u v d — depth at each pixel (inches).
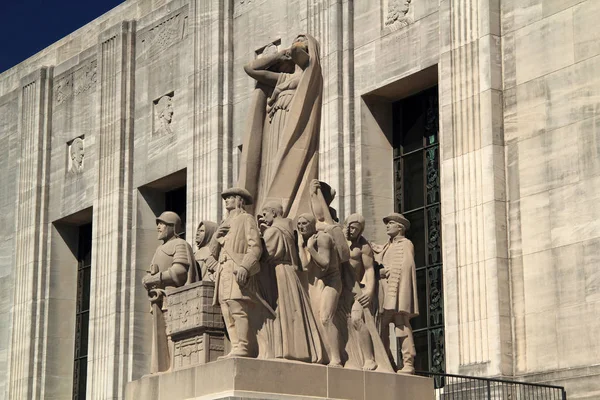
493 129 976.9
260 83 805.2
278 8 1222.9
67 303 1485.0
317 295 748.0
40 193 1504.7
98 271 1375.5
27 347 1460.4
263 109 803.4
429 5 1068.5
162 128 1354.6
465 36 1011.9
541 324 930.1
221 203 1245.1
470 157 989.8
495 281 949.8
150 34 1393.9
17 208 1529.3
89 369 1360.7
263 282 736.3
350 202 1104.2
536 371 926.4
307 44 795.4
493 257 954.7
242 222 738.8
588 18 937.5
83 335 1469.0
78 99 1485.0
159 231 818.2
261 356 722.8
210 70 1280.8
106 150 1403.8
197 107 1290.6
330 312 741.9
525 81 973.8
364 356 754.8
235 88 1266.0
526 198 957.8
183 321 756.0
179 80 1338.6
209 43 1289.4
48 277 1482.5
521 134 970.1
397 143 1126.4
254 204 784.9
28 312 1470.2
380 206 1112.2
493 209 962.1
